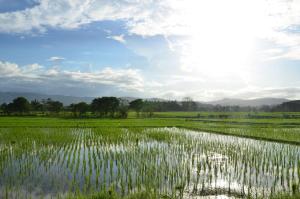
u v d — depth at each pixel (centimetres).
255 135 3928
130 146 2809
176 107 19250
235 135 3981
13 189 1433
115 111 10444
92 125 5534
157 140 3309
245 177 1703
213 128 5003
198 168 1892
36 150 2519
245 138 3725
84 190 1363
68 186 1488
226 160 2186
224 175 1734
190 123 6425
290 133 4200
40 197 1328
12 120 7362
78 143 2994
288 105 18288
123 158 2172
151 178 1623
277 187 1522
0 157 2194
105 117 10194
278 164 2073
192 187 1495
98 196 1317
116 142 3092
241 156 2342
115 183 1543
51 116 10888
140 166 1911
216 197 1365
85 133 3997
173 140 3322
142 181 1577
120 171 1791
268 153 2538
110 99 10281
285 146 3005
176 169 1783
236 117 9912
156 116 10800
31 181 1566
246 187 1516
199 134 4147
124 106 10719
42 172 1752
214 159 2219
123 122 6700
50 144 2891
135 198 1312
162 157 2252
